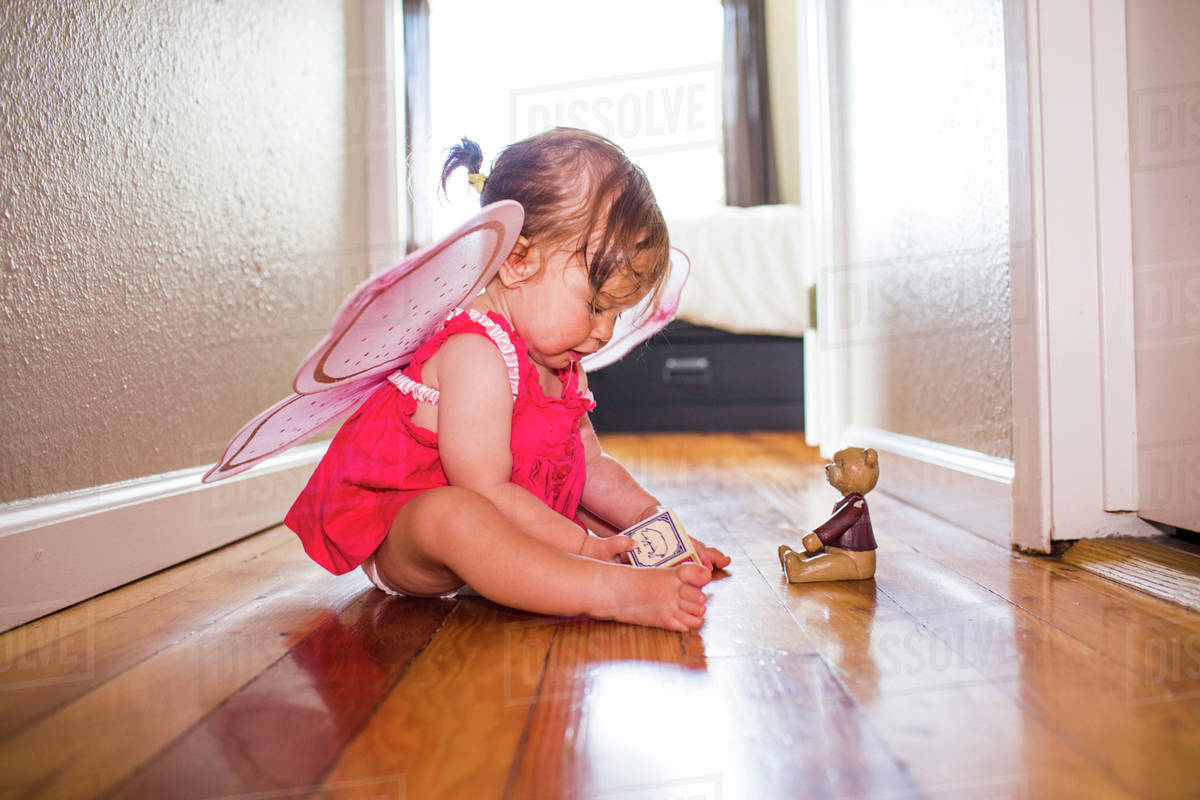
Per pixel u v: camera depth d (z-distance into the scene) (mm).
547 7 4039
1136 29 1083
